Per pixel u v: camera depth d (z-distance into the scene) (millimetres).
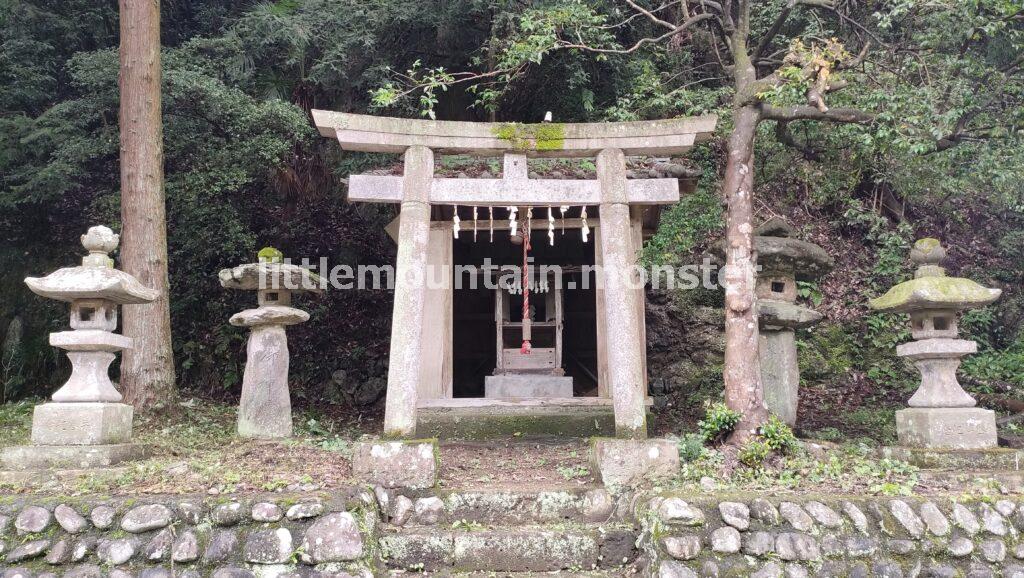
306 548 4059
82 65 9930
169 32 12414
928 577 4242
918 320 5984
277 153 10398
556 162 6512
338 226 11578
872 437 7953
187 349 10594
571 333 10578
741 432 5895
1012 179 8320
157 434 7562
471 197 5586
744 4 7379
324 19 10875
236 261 11086
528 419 7148
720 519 4273
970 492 4809
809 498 4410
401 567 4387
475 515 4828
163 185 8945
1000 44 9102
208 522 4121
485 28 10773
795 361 6969
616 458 5090
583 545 4465
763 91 6531
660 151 5754
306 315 6906
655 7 10984
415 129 5586
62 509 4168
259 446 6070
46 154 10797
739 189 6480
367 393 10469
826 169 11047
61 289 5094
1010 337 9922
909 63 7758
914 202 11344
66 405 5141
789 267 6938
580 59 9938
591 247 10219
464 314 10531
